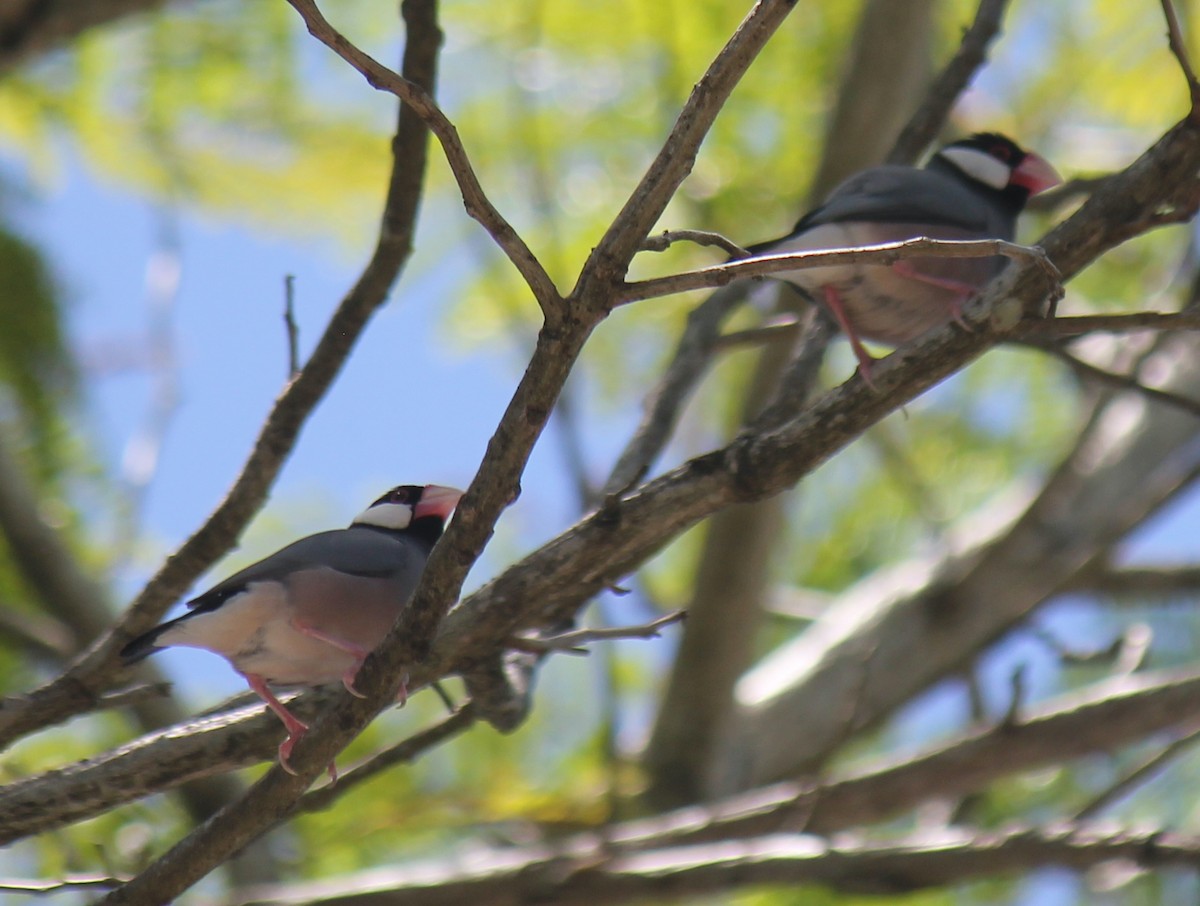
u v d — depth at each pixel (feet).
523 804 39.04
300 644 22.80
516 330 41.37
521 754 41.70
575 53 42.45
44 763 35.19
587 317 16.29
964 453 48.88
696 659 40.73
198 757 22.44
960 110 44.39
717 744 40.70
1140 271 44.34
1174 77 42.98
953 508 48.70
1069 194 32.81
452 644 21.24
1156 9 42.78
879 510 49.88
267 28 40.42
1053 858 31.09
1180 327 19.20
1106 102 44.09
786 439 20.15
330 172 41.04
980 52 31.68
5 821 22.24
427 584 17.69
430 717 39.93
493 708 23.84
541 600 21.29
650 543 21.22
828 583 49.39
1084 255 19.47
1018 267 19.31
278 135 40.63
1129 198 19.33
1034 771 36.35
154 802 35.65
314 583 22.74
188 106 40.29
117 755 22.52
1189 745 34.94
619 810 37.17
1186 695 35.63
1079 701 36.01
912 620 43.45
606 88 42.45
